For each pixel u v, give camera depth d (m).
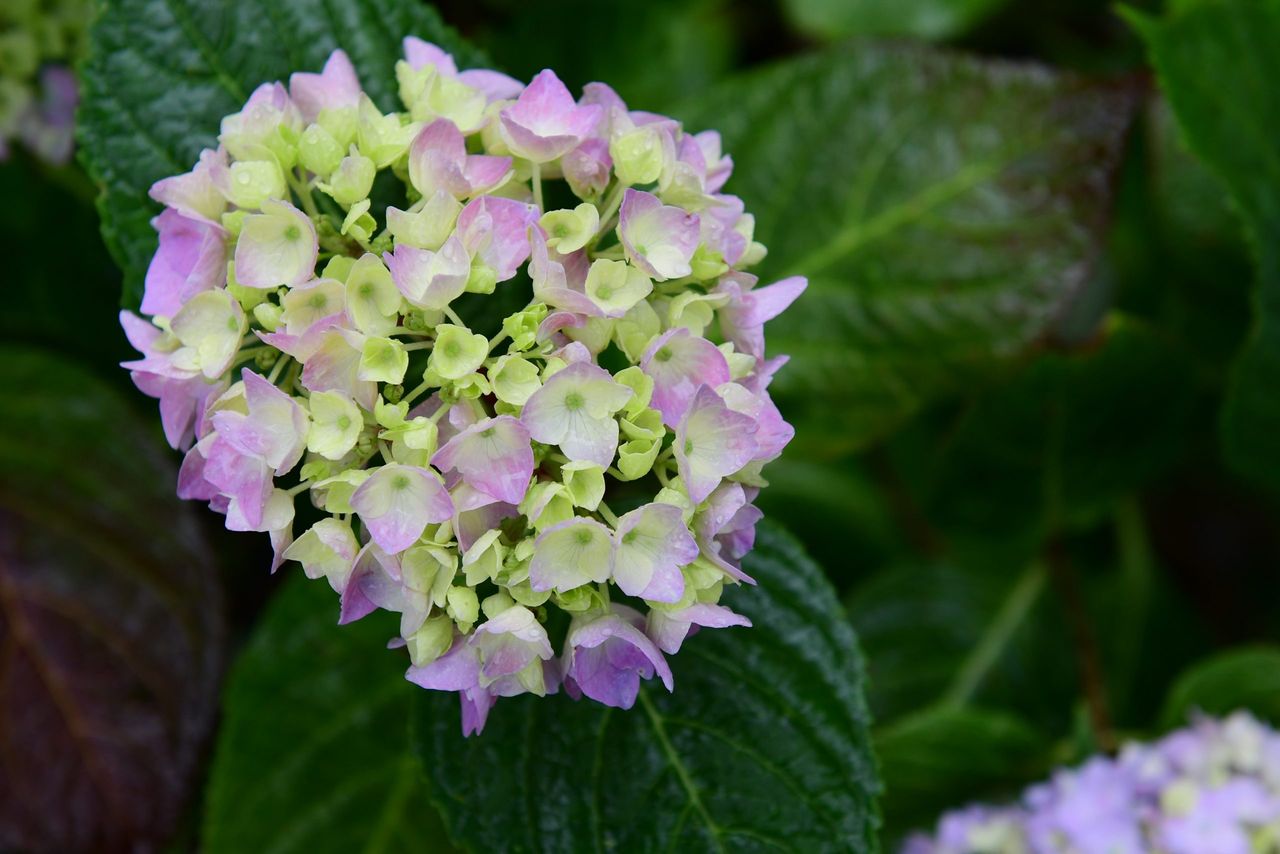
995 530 0.89
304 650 0.75
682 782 0.66
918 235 0.79
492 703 0.62
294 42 0.67
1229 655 0.80
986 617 0.91
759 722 0.66
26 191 0.83
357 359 0.60
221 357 0.61
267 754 0.74
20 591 0.78
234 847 0.74
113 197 0.66
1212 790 0.75
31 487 0.78
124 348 0.86
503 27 0.96
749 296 0.63
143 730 0.78
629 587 0.60
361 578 0.61
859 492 0.96
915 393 0.80
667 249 0.61
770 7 1.01
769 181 0.79
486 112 0.63
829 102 0.79
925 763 0.81
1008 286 0.79
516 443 0.59
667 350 0.61
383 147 0.62
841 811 0.65
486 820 0.65
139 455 0.79
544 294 0.60
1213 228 0.87
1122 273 0.97
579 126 0.62
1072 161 0.78
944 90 0.79
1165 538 1.08
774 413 0.62
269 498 0.61
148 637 0.78
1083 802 0.76
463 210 0.61
